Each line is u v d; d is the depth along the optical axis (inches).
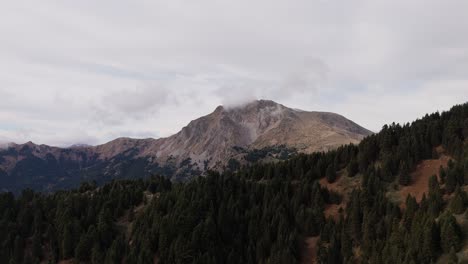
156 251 6023.6
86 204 7372.1
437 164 5900.6
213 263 5462.6
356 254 5049.2
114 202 7342.5
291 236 5531.5
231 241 5994.1
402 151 6171.3
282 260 5260.8
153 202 6943.9
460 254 3860.7
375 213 5152.6
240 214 6363.2
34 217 7121.1
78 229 6619.1
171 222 6063.0
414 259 4057.6
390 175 5949.8
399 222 4862.2
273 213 6097.4
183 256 5531.5
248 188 6978.4
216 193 6747.1
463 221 4185.5
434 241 4101.9
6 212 7298.2
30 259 6422.2
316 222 5802.2
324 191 6338.6
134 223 6648.6
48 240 6761.8
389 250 4448.8
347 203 5772.6
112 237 6515.8
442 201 4704.7
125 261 5826.8
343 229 5354.3
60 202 7431.1
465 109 6466.5
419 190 5526.6
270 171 7544.3
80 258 6215.6
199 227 5821.9
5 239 6766.7
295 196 6333.7
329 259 5118.1
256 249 5649.6
